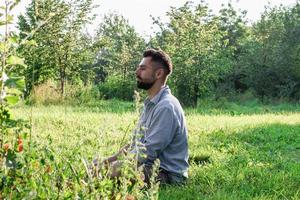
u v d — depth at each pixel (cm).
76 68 2889
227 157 738
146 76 529
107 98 3609
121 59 4050
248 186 555
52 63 2703
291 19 4009
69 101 2405
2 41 279
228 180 574
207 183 571
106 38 2961
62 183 311
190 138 966
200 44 2945
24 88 282
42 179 307
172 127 520
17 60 285
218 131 1090
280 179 596
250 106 3244
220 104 2916
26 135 306
